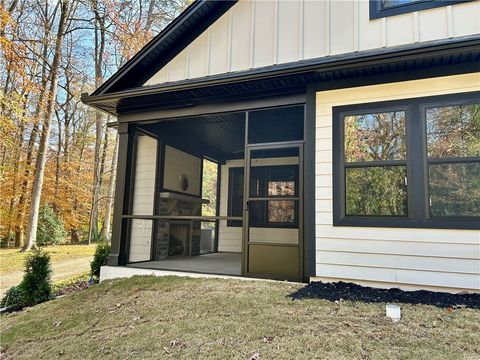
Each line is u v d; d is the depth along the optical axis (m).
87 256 10.48
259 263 4.50
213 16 5.25
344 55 4.01
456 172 3.56
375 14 4.19
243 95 4.84
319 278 4.01
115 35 13.87
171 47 5.44
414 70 3.85
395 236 3.71
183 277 4.61
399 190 3.76
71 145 16.73
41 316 3.97
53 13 13.46
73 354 2.86
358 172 3.97
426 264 3.56
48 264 5.26
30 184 14.16
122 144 5.59
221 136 7.58
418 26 3.95
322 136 4.20
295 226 7.54
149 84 5.53
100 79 15.22
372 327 2.68
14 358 3.03
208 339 2.72
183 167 7.54
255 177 8.16
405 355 2.26
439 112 3.70
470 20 3.75
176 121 6.35
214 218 4.91
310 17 4.59
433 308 3.00
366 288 3.68
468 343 2.37
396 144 3.84
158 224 6.43
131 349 2.74
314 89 4.32
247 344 2.57
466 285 3.39
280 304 3.27
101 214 17.25
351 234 3.90
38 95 11.63
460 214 3.50
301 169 4.35
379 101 3.98
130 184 5.61
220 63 5.09
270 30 4.82
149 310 3.53
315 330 2.69
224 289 3.86
